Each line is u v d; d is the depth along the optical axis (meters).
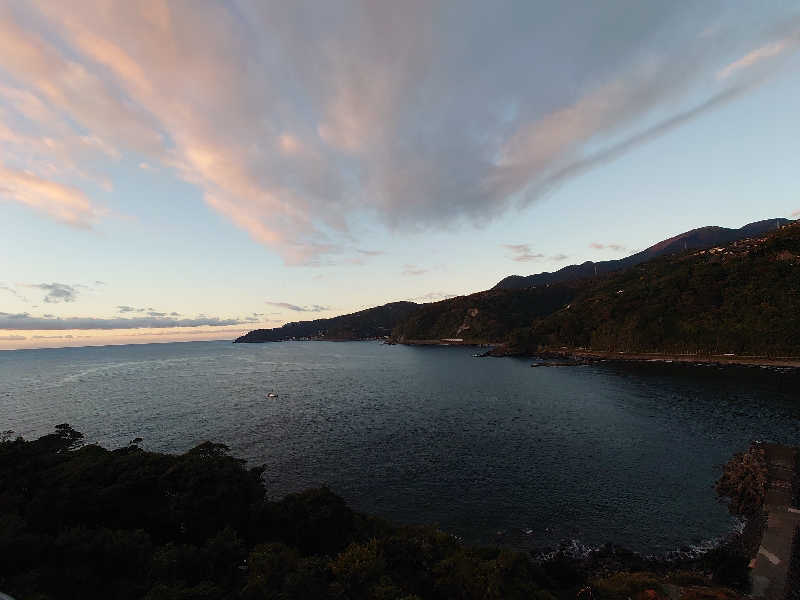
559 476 52.28
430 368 183.25
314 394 117.06
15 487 33.28
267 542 28.02
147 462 36.50
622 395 104.44
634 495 46.59
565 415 85.00
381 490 49.12
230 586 22.25
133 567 23.05
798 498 40.81
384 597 20.84
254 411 93.56
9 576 21.53
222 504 31.75
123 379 164.25
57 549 23.20
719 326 170.88
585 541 37.69
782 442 63.47
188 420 85.50
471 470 54.81
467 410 92.25
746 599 24.67
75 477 33.47
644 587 26.84
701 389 107.38
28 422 89.12
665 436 68.00
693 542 37.09
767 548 32.28
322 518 31.55
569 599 27.22
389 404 100.88
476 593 23.42
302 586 20.81
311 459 60.00
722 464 55.09
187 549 24.12
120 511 31.22
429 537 31.11
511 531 39.62
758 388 105.38
